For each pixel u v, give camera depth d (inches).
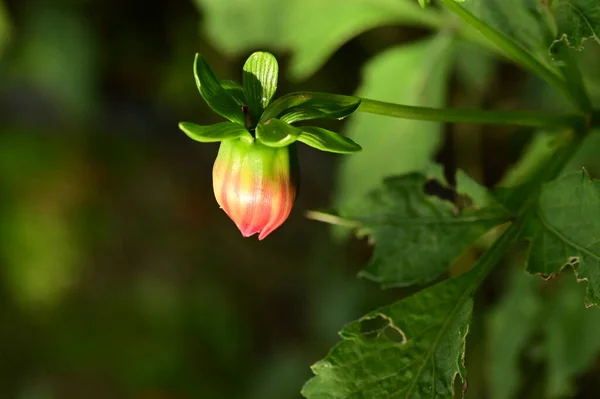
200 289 56.0
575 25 22.1
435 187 36.9
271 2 29.2
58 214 57.0
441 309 22.6
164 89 49.6
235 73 45.7
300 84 42.4
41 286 55.9
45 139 57.4
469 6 24.4
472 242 23.4
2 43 44.1
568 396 29.7
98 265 57.3
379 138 28.2
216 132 21.6
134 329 55.6
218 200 22.0
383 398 22.5
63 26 46.4
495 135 36.6
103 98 52.7
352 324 22.6
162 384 53.8
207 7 29.6
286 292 53.7
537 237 22.8
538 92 33.4
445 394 22.4
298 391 50.7
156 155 59.6
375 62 28.4
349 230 29.0
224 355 53.8
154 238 58.3
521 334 27.8
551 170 23.2
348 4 28.7
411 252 23.6
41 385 54.2
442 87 28.2
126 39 47.3
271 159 21.8
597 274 22.2
